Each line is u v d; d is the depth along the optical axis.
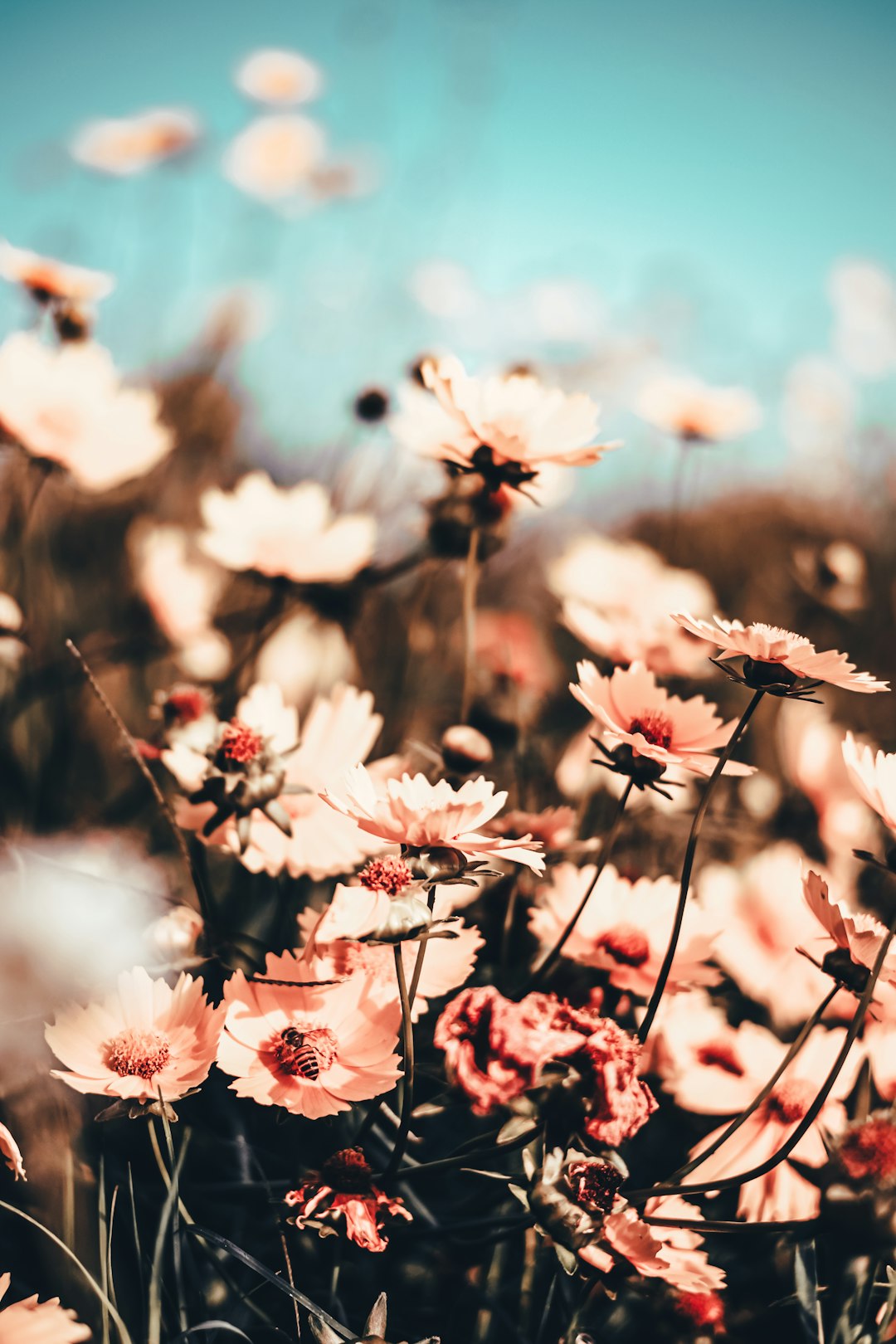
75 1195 0.75
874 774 0.73
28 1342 0.67
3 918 0.73
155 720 0.86
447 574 1.28
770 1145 0.77
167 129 1.71
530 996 0.71
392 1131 0.79
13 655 0.91
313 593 0.94
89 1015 0.72
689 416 1.17
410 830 0.69
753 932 0.86
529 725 0.98
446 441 0.83
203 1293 0.73
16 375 0.92
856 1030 0.71
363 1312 0.75
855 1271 0.73
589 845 0.83
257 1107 0.80
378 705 1.09
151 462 0.94
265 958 0.77
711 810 0.99
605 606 1.06
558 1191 0.70
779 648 0.72
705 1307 0.72
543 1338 0.75
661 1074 0.80
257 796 0.76
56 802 0.94
